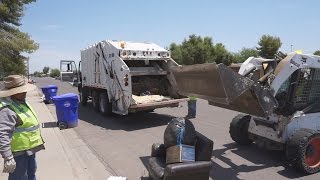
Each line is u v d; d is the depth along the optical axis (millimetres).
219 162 6945
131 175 6328
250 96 5730
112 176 6066
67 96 11000
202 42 56406
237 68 7848
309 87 6738
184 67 6312
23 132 4332
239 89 5496
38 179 5930
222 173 6312
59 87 37062
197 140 5266
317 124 6754
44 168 6547
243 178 6031
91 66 14188
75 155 7648
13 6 24656
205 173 4871
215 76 5473
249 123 7598
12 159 4039
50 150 7891
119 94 11375
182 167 4707
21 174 4391
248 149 7824
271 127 6777
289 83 6590
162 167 5223
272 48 53969
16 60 25406
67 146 8367
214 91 5824
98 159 7395
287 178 5988
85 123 11875
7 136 4031
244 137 7973
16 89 4234
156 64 12469
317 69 6691
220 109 14734
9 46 23828
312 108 6707
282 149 6707
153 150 5738
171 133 5211
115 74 11594
